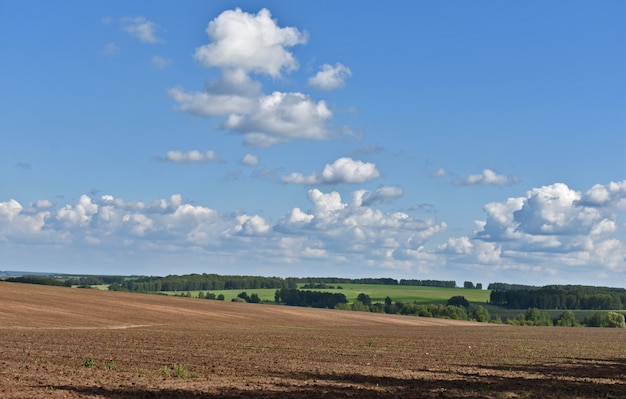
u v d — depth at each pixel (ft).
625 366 122.62
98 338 152.66
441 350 152.15
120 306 278.26
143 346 134.62
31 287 316.81
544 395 78.28
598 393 81.66
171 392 71.41
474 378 95.30
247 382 82.43
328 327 270.87
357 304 588.09
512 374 102.63
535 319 552.82
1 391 68.08
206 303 343.05
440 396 75.25
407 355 134.41
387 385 84.38
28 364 93.45
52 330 178.81
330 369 101.86
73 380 78.28
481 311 549.54
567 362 128.06
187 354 119.55
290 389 77.51
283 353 128.98
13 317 208.03
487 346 172.65
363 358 123.65
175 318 258.57
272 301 636.07
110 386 74.49
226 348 136.05
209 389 74.95
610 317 495.82
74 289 335.67
